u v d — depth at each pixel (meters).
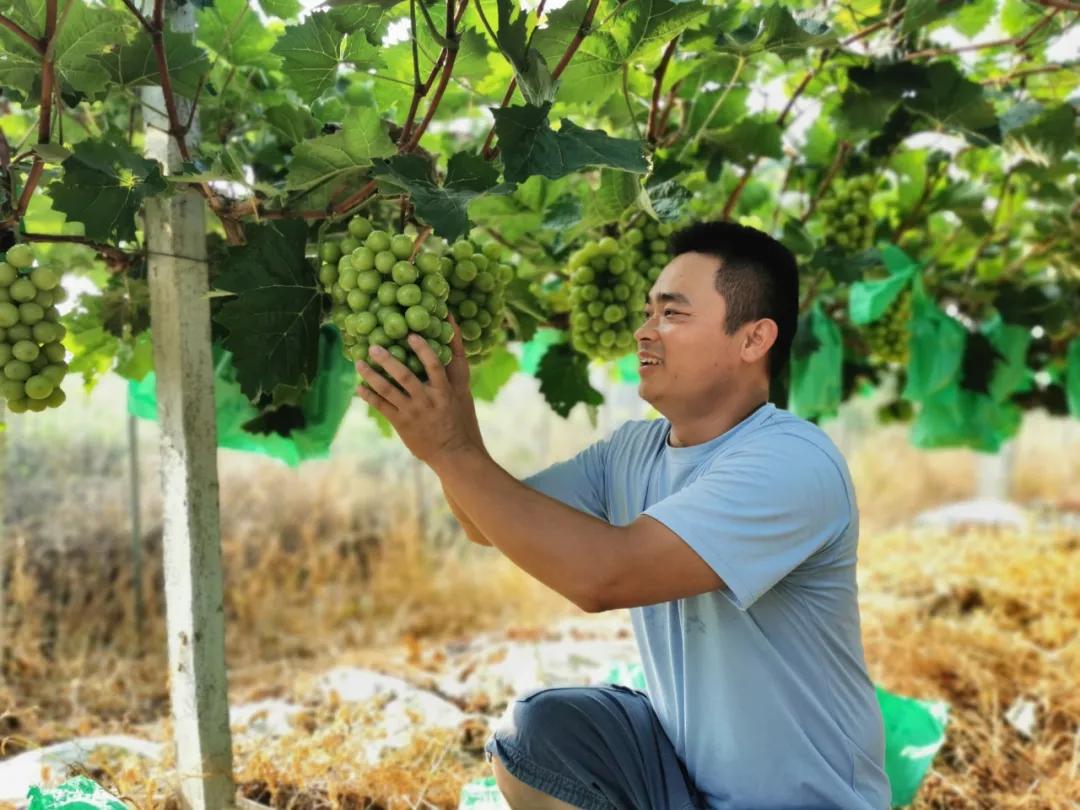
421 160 1.70
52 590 5.18
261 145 2.61
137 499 4.96
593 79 2.04
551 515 1.68
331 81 2.02
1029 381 5.00
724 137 2.67
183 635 2.10
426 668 4.55
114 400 5.79
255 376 1.81
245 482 6.58
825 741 1.84
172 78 1.97
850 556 1.87
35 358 1.74
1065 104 2.67
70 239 1.96
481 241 2.94
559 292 3.11
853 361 4.46
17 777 2.71
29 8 1.77
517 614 5.89
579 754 2.01
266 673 4.66
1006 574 5.66
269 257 1.79
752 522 1.69
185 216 2.06
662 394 1.96
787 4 2.64
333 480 6.82
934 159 3.33
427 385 1.67
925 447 4.23
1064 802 3.04
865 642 4.46
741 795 1.88
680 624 1.97
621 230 2.48
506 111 1.59
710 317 1.90
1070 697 3.90
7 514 5.29
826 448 1.83
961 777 3.19
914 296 3.57
